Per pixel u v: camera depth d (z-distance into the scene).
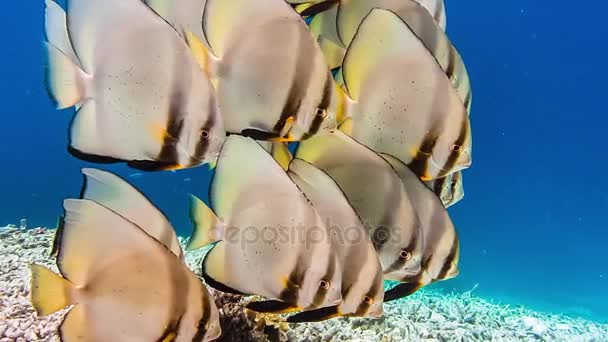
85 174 1.75
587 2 36.78
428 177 1.87
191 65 1.64
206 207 1.73
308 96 1.73
